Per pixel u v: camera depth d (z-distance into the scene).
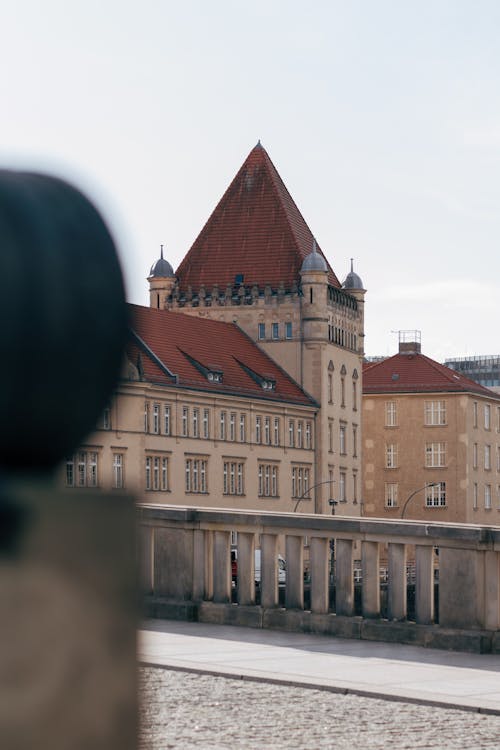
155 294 164.88
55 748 3.98
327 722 12.94
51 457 4.16
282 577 79.25
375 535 21.28
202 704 13.89
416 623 20.81
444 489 183.12
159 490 130.62
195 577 23.78
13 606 3.91
